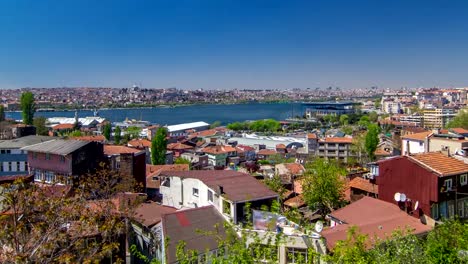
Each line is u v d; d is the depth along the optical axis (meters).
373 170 52.41
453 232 29.44
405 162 47.06
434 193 44.25
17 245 20.98
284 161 140.38
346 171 85.50
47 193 28.89
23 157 77.75
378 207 44.91
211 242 38.16
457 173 45.69
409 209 46.53
